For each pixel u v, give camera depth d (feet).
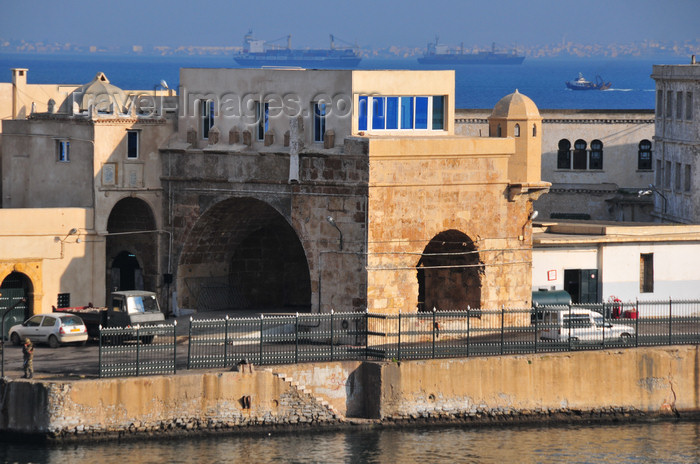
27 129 576.61
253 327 517.55
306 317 474.08
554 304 557.74
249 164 547.90
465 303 546.26
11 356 487.61
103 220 559.38
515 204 545.44
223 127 559.38
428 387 474.08
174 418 447.01
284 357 467.52
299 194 532.32
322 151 523.29
